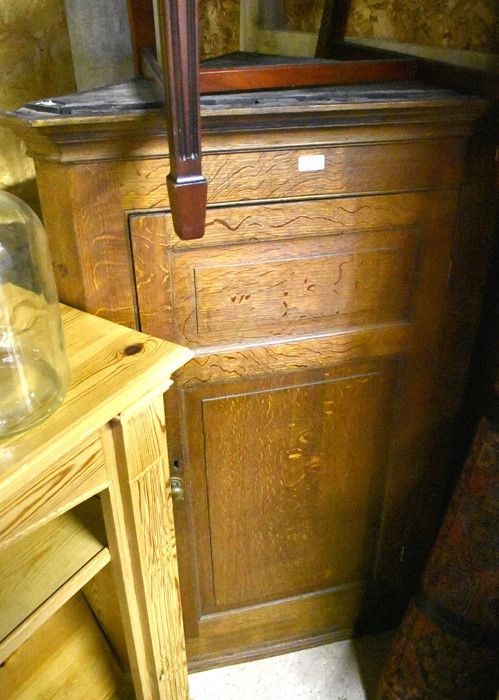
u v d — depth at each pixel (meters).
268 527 1.18
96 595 1.02
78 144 0.73
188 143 0.65
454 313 1.02
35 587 0.74
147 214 0.81
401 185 0.88
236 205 0.83
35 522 0.65
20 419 0.64
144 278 0.85
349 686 1.31
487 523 0.95
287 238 0.88
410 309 1.00
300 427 1.07
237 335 0.94
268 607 1.30
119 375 0.72
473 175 0.91
